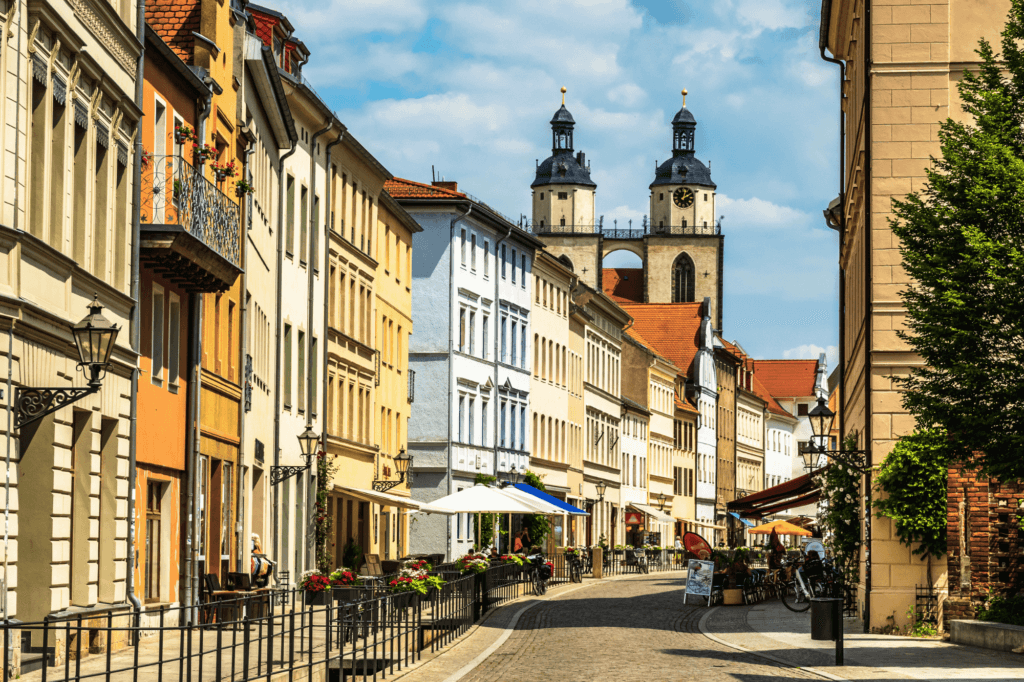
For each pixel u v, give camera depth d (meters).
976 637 24.28
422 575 23.78
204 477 29.47
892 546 28.12
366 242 52.22
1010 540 25.55
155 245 23.84
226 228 27.66
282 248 39.25
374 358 52.91
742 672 20.19
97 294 21.27
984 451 22.38
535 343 78.06
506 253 72.62
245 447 33.62
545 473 78.75
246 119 33.41
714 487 127.56
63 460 19.38
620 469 97.12
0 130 16.84
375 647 19.22
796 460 166.00
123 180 23.14
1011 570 25.55
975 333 22.03
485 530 65.25
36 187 18.70
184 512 27.64
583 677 19.47
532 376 76.69
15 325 17.20
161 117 25.80
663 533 108.50
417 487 63.88
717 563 41.84
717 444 129.12
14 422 17.16
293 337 41.28
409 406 60.19
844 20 37.12
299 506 41.84
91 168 21.16
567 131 168.38
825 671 20.17
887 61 28.72
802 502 44.69
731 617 35.00
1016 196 22.08
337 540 46.44
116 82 22.03
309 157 43.44
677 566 86.75
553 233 163.88
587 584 56.22
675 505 113.50
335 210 47.47
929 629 27.47
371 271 52.50
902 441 27.97
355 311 50.09
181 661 14.06
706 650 24.30
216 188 26.97
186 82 27.08
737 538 130.62
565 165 166.75
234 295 32.62
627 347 103.88
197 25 29.30
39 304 18.19
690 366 123.38
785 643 25.88
